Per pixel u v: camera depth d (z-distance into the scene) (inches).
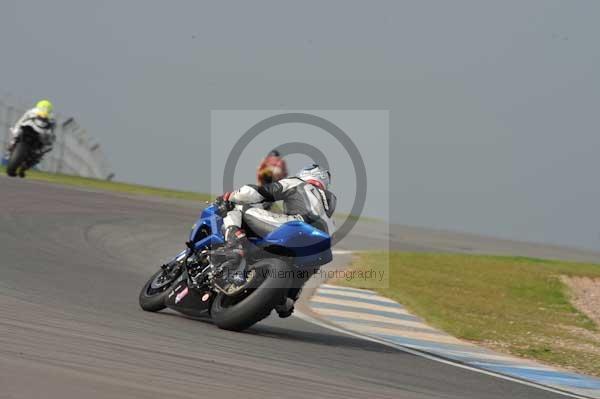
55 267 1405.0
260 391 674.8
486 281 2021.4
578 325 1681.8
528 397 893.8
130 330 903.1
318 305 1467.8
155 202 2797.7
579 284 2132.1
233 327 1023.6
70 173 4018.2
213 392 641.6
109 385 610.2
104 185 3257.9
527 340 1384.1
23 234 1728.6
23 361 644.7
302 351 956.6
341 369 871.1
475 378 965.8
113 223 2137.1
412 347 1165.1
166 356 767.1
